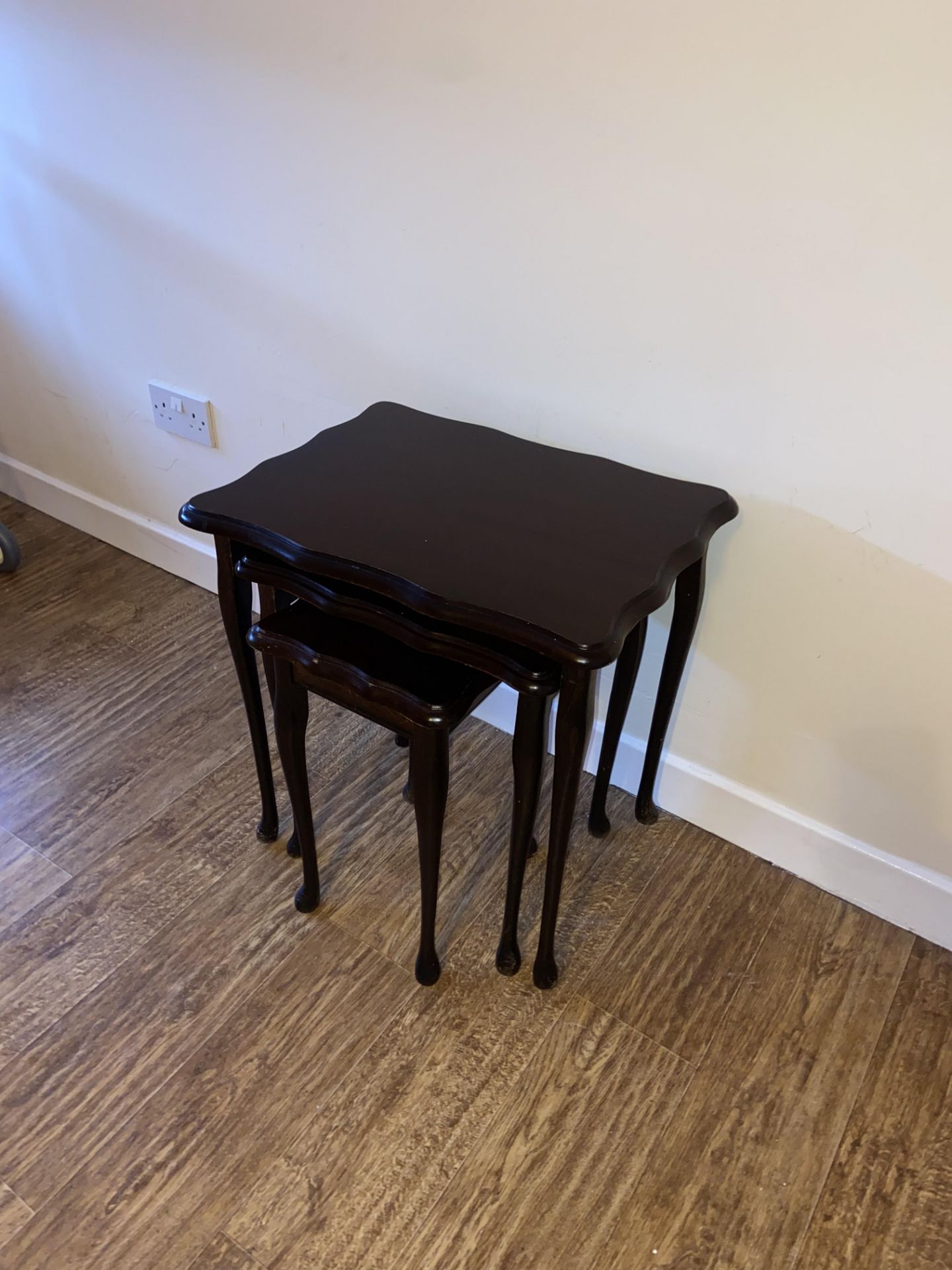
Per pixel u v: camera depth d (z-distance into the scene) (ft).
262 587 4.10
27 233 5.98
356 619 3.49
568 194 3.81
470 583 3.21
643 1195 3.61
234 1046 4.03
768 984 4.37
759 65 3.18
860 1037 4.16
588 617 3.07
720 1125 3.83
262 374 5.46
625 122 3.53
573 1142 3.76
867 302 3.38
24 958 4.33
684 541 3.57
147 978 4.27
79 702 5.80
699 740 4.92
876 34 2.95
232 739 5.58
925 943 4.59
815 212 3.32
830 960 4.49
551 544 3.48
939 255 3.18
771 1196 3.62
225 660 6.17
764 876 4.90
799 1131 3.82
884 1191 3.65
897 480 3.65
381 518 3.59
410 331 4.66
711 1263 3.43
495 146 3.88
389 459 4.06
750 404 3.83
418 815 3.69
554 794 3.55
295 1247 3.43
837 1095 3.95
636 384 4.08
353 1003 4.21
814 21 3.02
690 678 4.74
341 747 5.54
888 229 3.22
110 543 7.29
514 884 3.99
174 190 5.09
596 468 4.08
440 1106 3.85
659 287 3.79
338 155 4.36
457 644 3.29
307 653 3.54
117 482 6.89
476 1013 4.20
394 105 4.05
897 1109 3.91
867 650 4.10
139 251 5.49
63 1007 4.14
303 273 4.88
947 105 2.94
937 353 3.33
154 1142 3.70
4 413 7.26
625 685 4.45
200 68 4.55
